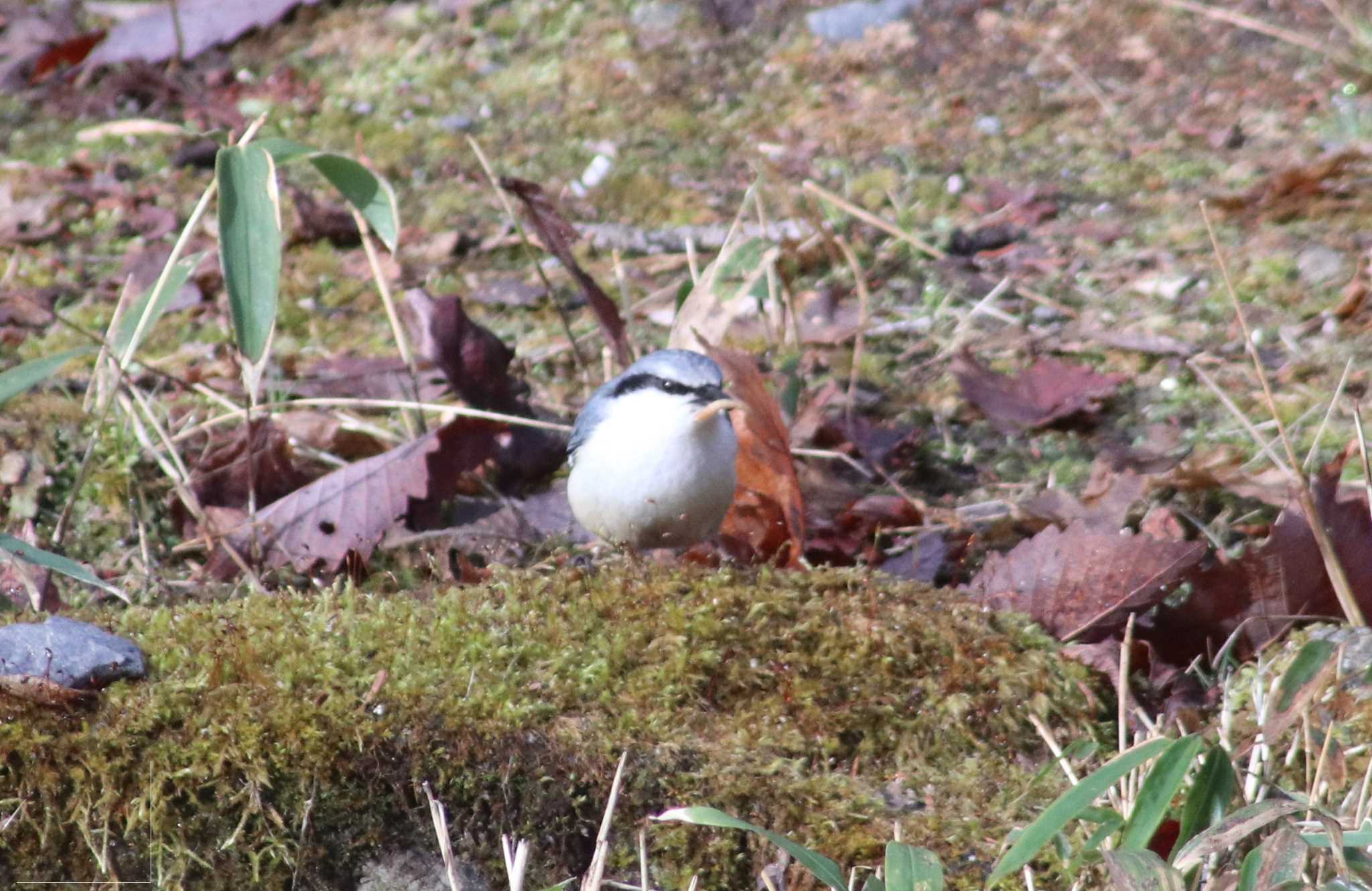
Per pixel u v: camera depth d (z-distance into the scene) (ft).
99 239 40.09
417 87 49.42
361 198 25.31
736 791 18.26
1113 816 16.30
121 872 18.52
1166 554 22.06
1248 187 41.22
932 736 19.92
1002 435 31.71
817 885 17.54
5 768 18.33
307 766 18.39
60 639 18.99
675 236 40.09
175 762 18.30
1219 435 30.58
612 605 21.33
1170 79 48.57
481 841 18.66
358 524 26.40
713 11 53.57
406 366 32.60
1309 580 21.91
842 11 52.95
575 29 52.85
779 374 30.89
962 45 51.47
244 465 28.09
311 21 53.36
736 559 25.75
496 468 29.68
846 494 27.94
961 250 39.81
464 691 19.01
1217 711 20.92
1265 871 14.98
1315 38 49.85
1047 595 22.54
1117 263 38.40
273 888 18.65
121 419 28.91
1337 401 27.48
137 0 54.75
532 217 30.27
